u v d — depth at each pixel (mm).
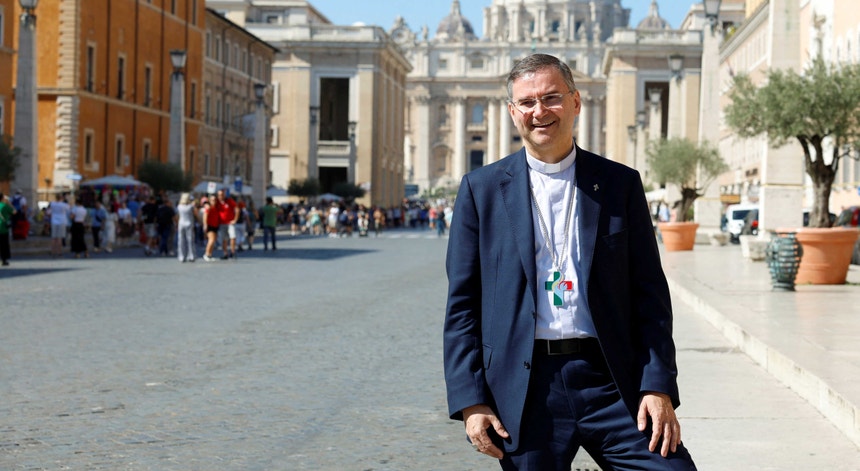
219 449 8070
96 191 52656
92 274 27250
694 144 44312
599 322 4219
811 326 13430
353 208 87625
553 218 4336
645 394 4180
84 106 59312
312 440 8414
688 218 51812
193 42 74938
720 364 11953
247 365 12133
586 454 7953
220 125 83000
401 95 123125
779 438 8141
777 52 26688
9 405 9648
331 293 22297
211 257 35531
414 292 22750
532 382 4230
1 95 50406
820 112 22578
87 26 59562
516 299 4242
